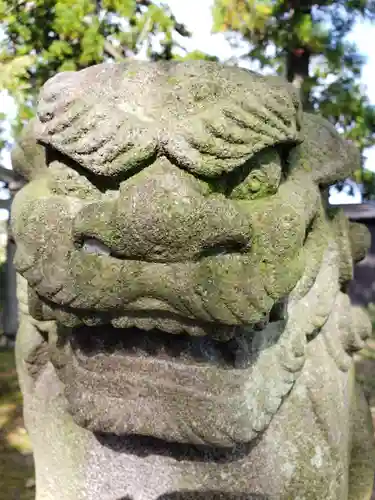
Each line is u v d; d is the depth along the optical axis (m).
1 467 1.28
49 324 0.62
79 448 0.64
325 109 2.18
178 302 0.43
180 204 0.41
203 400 0.50
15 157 0.60
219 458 0.58
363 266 3.71
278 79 0.48
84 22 1.99
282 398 0.57
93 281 0.44
